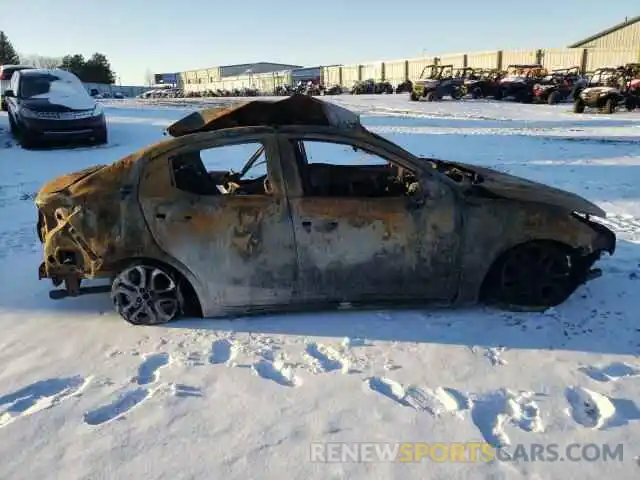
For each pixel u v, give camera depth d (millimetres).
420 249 3793
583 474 2416
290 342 3643
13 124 14609
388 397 3006
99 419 2859
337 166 4629
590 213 3959
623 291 4359
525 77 31875
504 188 3969
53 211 3855
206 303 3891
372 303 3918
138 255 3793
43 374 3307
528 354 3434
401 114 22672
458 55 51500
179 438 2693
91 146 13344
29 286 4777
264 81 73875
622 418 2781
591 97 22625
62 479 2436
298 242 3752
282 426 2777
